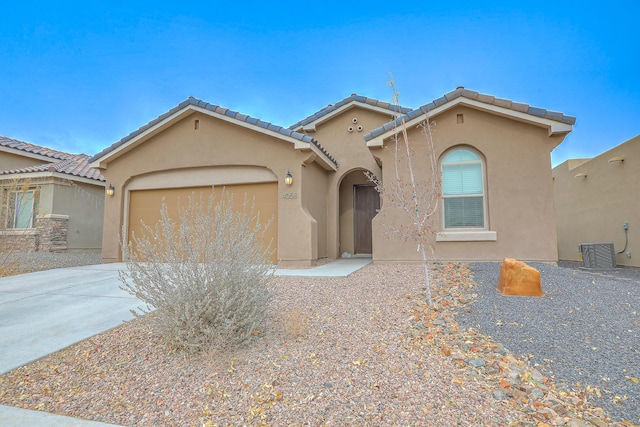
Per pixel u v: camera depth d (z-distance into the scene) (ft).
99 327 19.19
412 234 23.95
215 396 12.67
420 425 10.90
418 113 35.06
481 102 34.19
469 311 20.03
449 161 36.04
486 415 11.37
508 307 20.31
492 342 16.37
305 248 37.32
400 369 14.12
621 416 11.33
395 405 11.90
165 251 16.92
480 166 35.47
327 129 51.01
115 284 29.40
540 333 16.92
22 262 41.75
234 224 18.19
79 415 11.84
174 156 42.96
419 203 26.58
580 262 53.31
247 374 13.91
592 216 51.24
